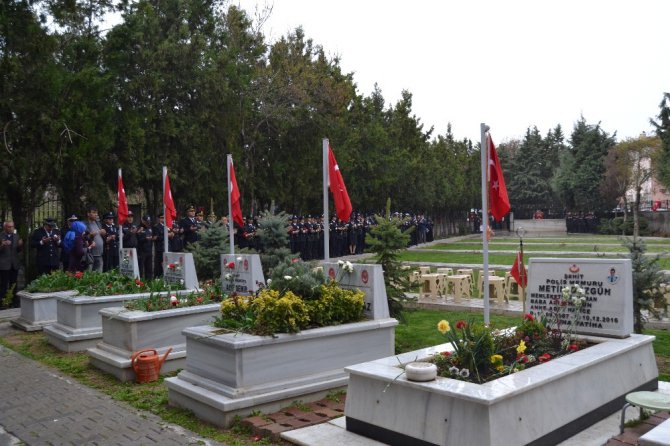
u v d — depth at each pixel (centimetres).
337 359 702
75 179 1731
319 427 576
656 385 676
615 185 5319
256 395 625
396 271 943
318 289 727
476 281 1803
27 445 574
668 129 4244
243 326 668
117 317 853
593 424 561
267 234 1215
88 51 1866
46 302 1228
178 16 2214
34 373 861
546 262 732
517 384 479
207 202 2273
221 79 2223
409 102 4362
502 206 797
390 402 520
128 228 1781
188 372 695
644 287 898
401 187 3994
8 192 1647
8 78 1582
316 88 2822
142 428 610
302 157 2778
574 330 691
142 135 1908
